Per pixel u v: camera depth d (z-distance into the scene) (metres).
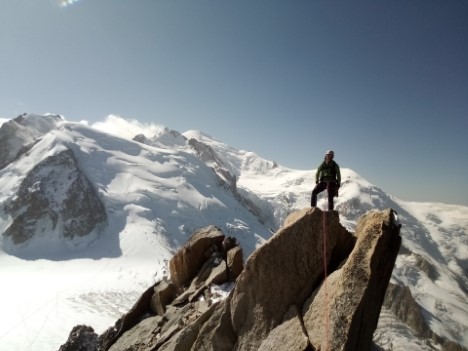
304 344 9.36
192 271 19.80
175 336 14.25
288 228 11.44
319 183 12.57
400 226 9.48
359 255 9.30
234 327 11.70
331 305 9.34
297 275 11.09
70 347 12.54
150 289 19.86
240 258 18.41
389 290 107.69
